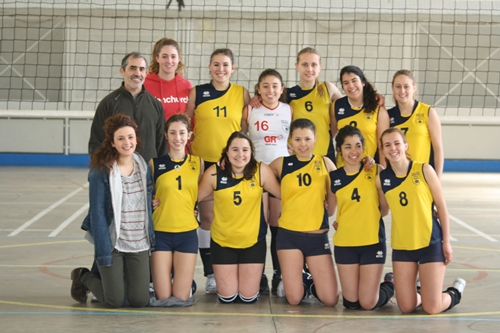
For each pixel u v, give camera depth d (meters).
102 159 4.84
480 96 18.00
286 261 5.15
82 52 17.38
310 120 5.60
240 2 16.98
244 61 17.30
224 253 5.14
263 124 5.70
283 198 5.21
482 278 6.26
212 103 5.74
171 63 5.77
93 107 17.78
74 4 17.09
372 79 17.41
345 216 5.04
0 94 17.81
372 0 17.05
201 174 5.29
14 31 16.52
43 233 8.60
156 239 5.08
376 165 5.08
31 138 18.81
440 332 4.42
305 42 17.28
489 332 4.43
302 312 4.96
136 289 4.92
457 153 18.95
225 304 5.19
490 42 16.92
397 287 4.94
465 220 10.19
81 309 4.94
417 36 17.59
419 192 4.86
